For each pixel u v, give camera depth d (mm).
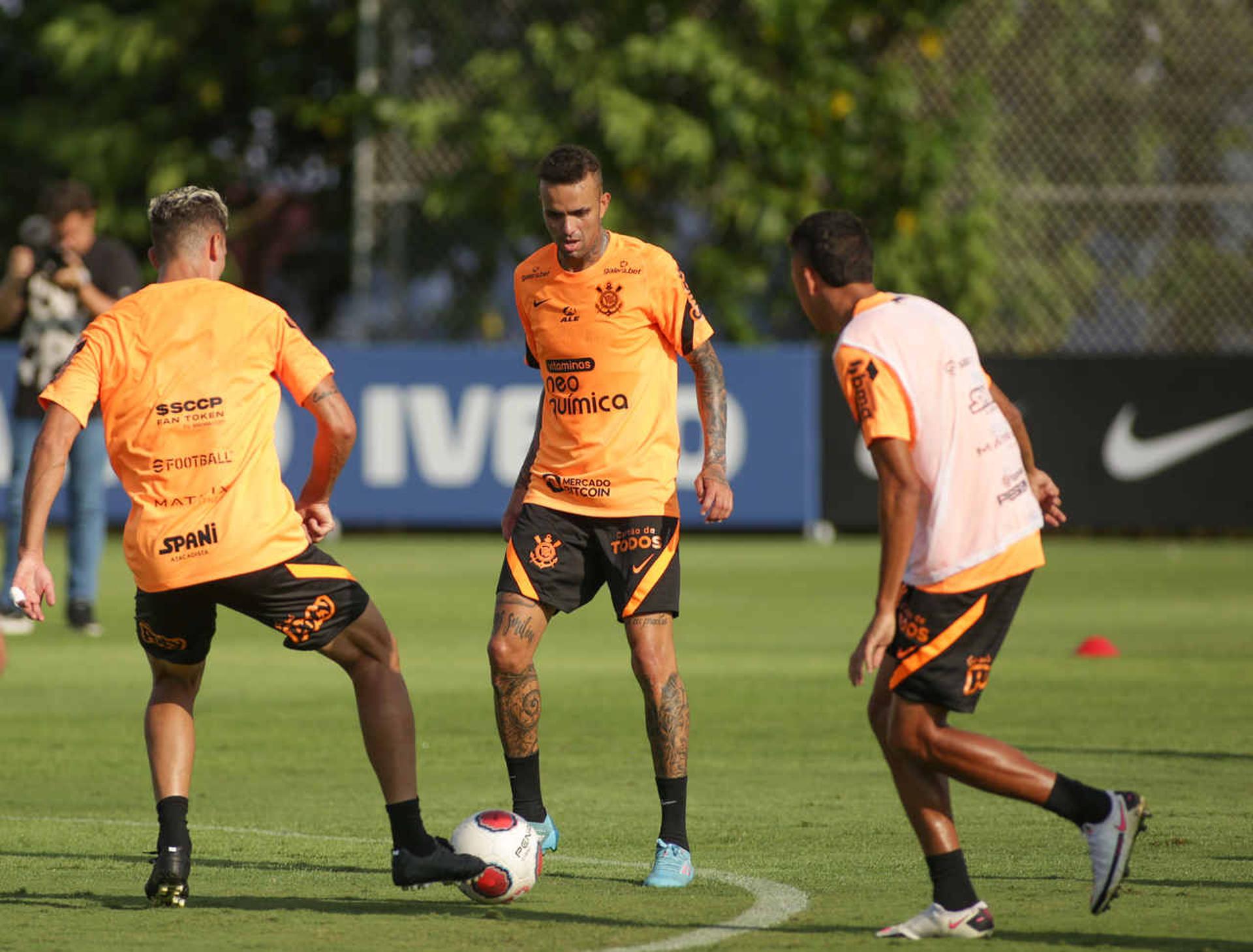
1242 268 83562
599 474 20734
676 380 21391
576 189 20500
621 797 24453
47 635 44281
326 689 36094
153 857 20688
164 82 95750
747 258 84000
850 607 50594
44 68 99875
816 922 17016
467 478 71312
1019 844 21016
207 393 17812
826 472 71188
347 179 95688
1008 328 83875
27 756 28219
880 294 16969
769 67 84438
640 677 20141
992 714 31641
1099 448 70562
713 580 58438
